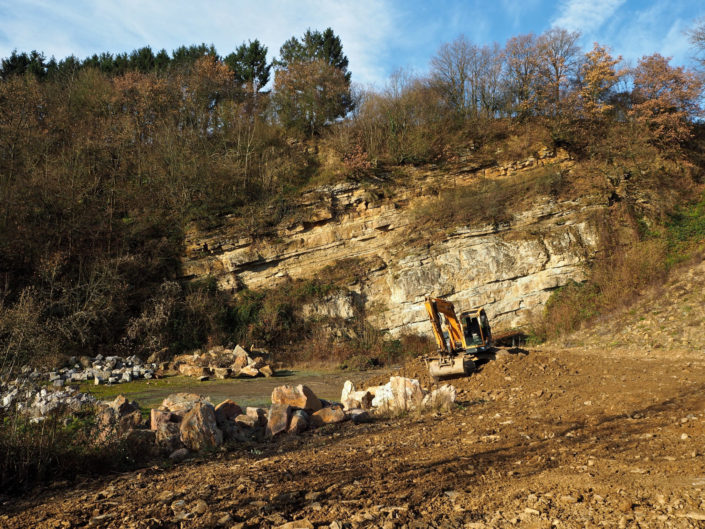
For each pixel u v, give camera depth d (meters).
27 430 7.21
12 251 30.56
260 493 5.65
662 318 24.02
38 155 36.78
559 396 12.06
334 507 4.97
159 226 36.94
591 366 16.44
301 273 36.25
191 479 6.65
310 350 31.56
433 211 35.97
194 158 38.75
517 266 33.06
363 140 41.91
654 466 5.78
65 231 32.94
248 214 37.25
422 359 18.86
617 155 36.59
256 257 35.94
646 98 39.47
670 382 12.61
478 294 33.16
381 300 34.75
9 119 36.97
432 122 43.09
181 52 59.19
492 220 34.38
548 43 41.62
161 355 28.69
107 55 58.56
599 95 40.75
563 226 33.56
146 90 43.03
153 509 5.27
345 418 11.32
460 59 46.31
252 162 41.28
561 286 32.22
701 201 33.72
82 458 7.36
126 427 9.19
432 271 33.78
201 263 35.81
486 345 17.91
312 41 58.06
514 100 44.34
